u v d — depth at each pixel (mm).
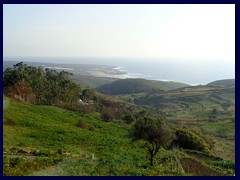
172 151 45250
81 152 37688
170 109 168125
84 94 119938
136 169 24953
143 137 33719
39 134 45531
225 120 131250
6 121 48438
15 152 31078
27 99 84688
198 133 68062
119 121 88938
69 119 68375
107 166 25547
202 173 28844
